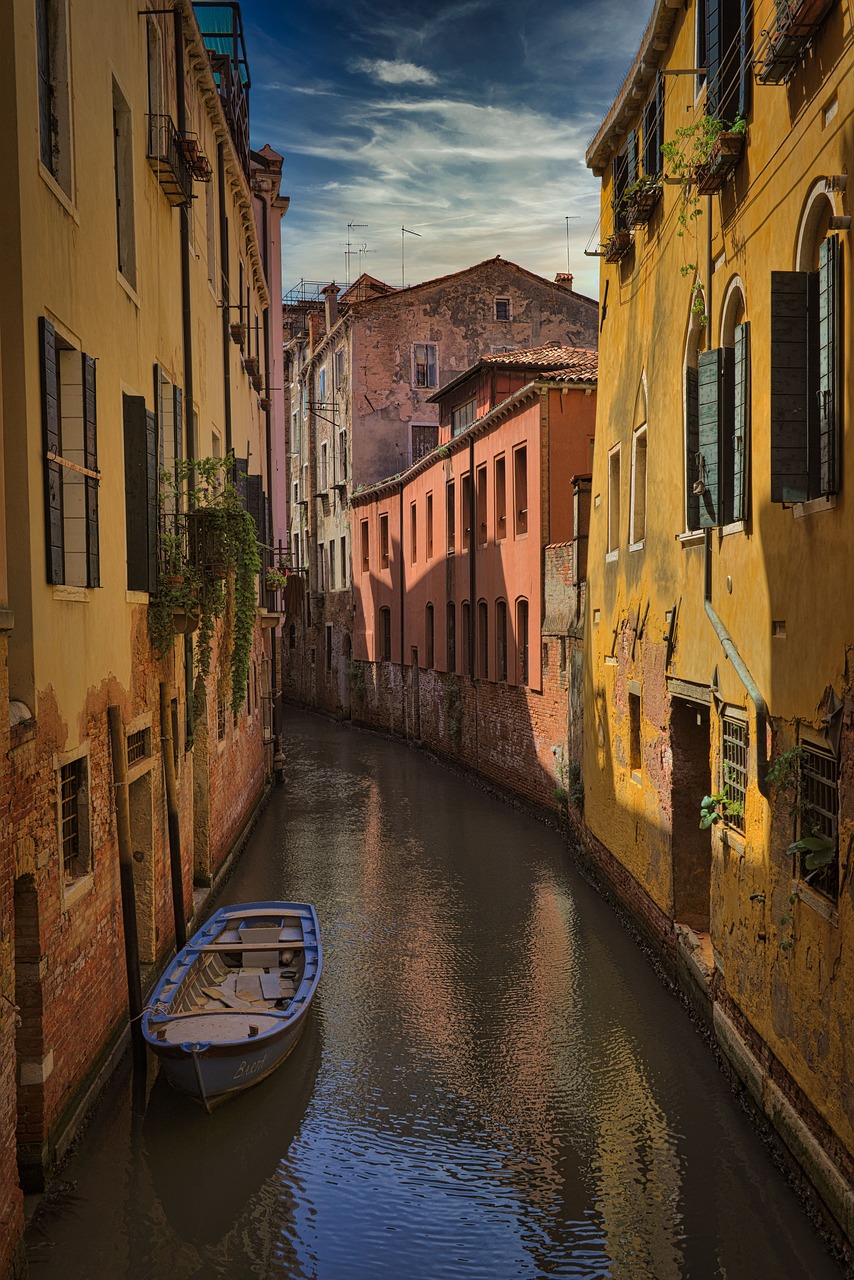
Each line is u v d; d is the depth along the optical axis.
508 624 24.59
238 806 19.44
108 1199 7.89
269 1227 7.64
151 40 12.63
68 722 8.32
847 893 6.80
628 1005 11.68
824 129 7.25
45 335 7.74
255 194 29.94
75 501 8.71
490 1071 10.11
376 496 38.28
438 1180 8.27
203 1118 9.06
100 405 9.55
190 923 13.65
